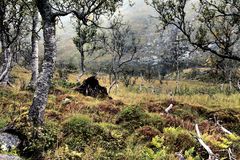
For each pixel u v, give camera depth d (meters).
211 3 17.91
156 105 18.39
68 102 17.22
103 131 11.34
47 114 13.80
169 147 10.80
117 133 11.80
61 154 9.20
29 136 9.56
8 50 15.38
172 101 20.19
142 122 13.40
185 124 14.09
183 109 18.64
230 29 17.78
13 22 14.48
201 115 18.50
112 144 10.65
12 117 12.52
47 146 9.56
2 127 11.17
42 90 10.66
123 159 9.63
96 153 9.74
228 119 17.30
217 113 18.03
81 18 11.28
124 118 13.86
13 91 18.98
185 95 36.97
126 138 11.55
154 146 11.00
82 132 11.05
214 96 34.28
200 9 18.25
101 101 19.34
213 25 18.17
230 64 30.34
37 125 10.38
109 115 15.20
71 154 9.23
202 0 18.02
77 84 26.06
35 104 10.57
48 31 10.85
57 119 13.37
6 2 13.81
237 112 19.16
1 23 14.00
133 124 13.16
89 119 12.05
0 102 15.53
